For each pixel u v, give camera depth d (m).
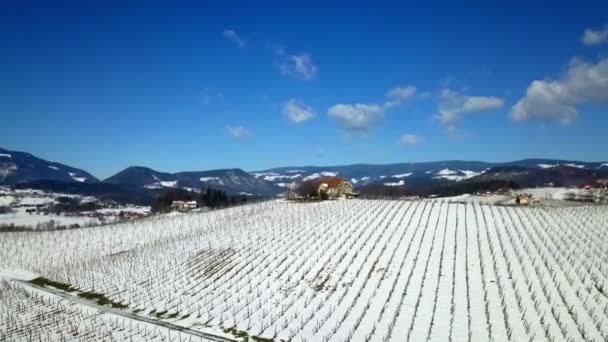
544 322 34.53
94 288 48.97
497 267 46.62
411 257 51.00
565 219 67.69
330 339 33.00
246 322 37.12
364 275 46.34
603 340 31.55
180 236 74.38
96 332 36.03
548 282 42.34
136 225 94.88
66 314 40.88
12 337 35.91
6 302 44.81
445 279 43.94
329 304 39.91
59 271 57.97
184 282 48.97
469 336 32.47
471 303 38.31
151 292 46.41
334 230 66.00
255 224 75.62
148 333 35.59
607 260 47.75
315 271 48.56
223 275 50.09
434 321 35.22
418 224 67.00
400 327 34.41
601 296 39.12
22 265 66.00
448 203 89.00
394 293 41.25
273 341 33.44
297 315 37.97
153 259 59.66
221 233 71.19
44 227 121.00
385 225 67.44
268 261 53.47
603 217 68.06
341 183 112.00
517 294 39.75
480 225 65.00
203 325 37.16
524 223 65.62
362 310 38.03
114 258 63.34
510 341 31.78
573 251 51.00
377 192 182.00
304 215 79.88
